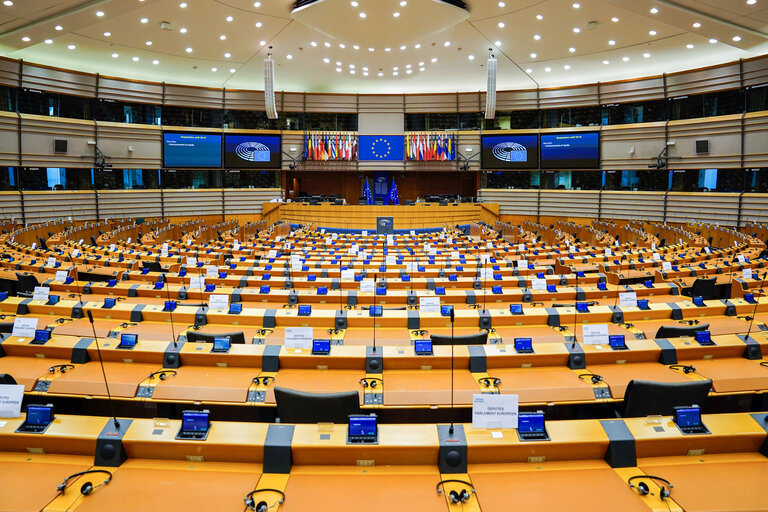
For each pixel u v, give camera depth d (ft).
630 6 58.70
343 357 20.62
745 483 12.57
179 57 87.81
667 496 12.01
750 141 85.66
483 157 109.91
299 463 13.52
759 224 81.20
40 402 19.29
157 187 102.94
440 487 12.56
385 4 62.75
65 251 56.49
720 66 87.71
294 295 33.42
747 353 21.83
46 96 88.84
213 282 40.16
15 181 85.15
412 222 103.24
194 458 13.65
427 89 113.29
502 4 64.44
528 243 70.74
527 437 13.57
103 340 22.02
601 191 102.63
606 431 13.74
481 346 21.33
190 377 19.90
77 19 61.16
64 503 11.89
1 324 23.00
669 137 94.94
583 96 102.68
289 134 109.50
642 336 25.63
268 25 71.97
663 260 52.75
